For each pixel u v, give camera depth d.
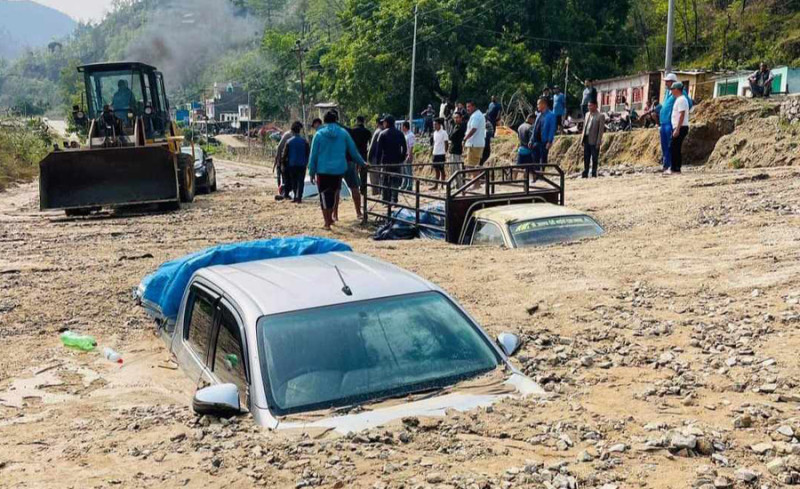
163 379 6.56
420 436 4.40
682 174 18.25
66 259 12.61
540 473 4.03
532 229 11.55
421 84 65.62
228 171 44.38
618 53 67.75
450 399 4.73
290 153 19.89
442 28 62.28
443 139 19.64
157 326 7.93
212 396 4.63
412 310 5.15
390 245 12.35
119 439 5.00
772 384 5.80
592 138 19.84
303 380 4.67
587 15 66.19
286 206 19.67
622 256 10.17
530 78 61.12
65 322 8.77
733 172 17.69
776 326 7.12
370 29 66.06
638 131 28.48
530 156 19.05
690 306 7.93
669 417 5.16
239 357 4.96
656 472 4.13
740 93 38.62
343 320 4.98
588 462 4.25
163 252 13.07
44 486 4.27
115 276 10.97
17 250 13.80
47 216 20.09
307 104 101.25
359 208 16.17
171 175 19.91
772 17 62.44
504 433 4.48
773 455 4.43
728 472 4.19
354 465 4.11
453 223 12.95
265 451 4.30
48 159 19.48
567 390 5.86
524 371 6.49
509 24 66.19
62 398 6.34
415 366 4.86
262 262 6.10
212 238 14.56
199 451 4.51
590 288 8.81
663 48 68.25
